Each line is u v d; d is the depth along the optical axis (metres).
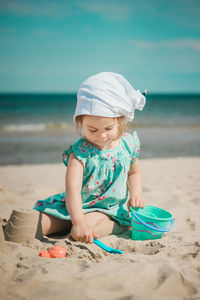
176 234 2.56
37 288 1.53
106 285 1.60
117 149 2.57
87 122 2.32
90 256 2.01
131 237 2.56
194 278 1.69
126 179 2.67
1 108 32.88
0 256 1.88
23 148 11.09
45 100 55.66
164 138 13.71
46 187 4.80
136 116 25.20
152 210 2.73
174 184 5.00
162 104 45.81
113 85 2.33
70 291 1.50
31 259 1.89
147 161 8.11
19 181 5.71
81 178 2.46
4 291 1.51
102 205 2.61
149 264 1.80
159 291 1.58
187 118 23.30
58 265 1.79
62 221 2.57
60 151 10.61
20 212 2.31
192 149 11.21
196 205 3.51
